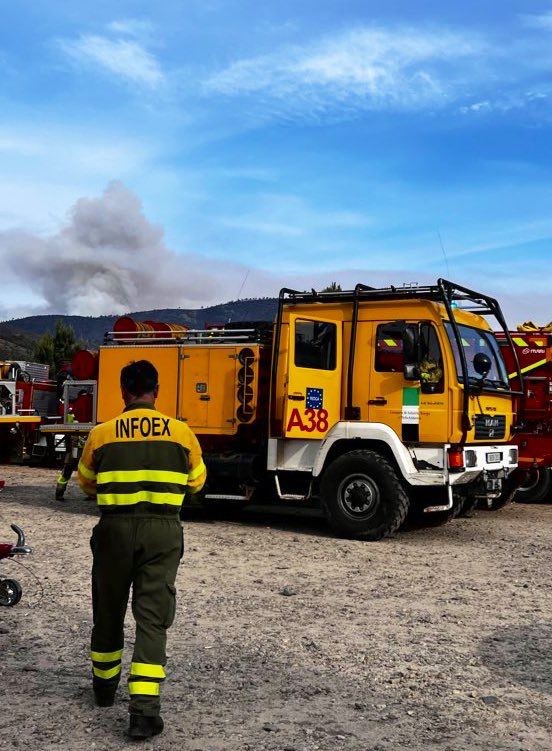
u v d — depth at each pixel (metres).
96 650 4.81
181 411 12.48
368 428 11.04
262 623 6.80
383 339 11.21
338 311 11.59
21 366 22.09
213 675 5.50
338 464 11.11
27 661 5.73
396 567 9.23
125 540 4.61
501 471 11.84
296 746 4.37
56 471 20.91
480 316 12.39
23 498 14.78
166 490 4.68
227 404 12.17
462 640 6.41
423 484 10.73
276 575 8.69
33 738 4.42
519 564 9.52
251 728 4.61
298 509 14.38
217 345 12.27
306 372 11.44
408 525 12.49
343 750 4.33
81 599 7.49
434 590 8.10
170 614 4.63
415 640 6.38
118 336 13.22
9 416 21.36
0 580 6.98
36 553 9.60
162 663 4.53
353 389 11.38
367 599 7.68
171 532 4.67
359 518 10.98
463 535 11.67
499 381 11.93
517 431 12.45
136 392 4.91
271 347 12.29
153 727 4.43
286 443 11.70
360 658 5.91
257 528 12.03
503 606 7.50
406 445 11.00
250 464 11.83
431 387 10.82
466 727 4.68
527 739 4.52
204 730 4.57
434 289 10.88
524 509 14.88
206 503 13.19
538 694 5.24
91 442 4.80
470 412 10.85
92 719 4.69
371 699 5.11
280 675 5.52
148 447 4.72
